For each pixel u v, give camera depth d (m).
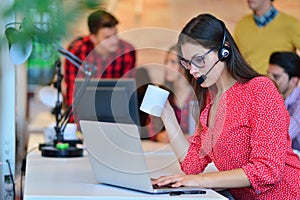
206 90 2.11
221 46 1.94
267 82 1.94
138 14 6.32
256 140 1.88
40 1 0.85
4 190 2.39
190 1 6.29
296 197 1.96
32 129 4.70
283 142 1.88
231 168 2.01
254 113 1.91
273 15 4.70
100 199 1.64
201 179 1.83
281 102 1.92
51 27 0.90
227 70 1.99
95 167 1.90
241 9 6.05
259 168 1.85
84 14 0.89
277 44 4.71
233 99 1.97
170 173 2.22
